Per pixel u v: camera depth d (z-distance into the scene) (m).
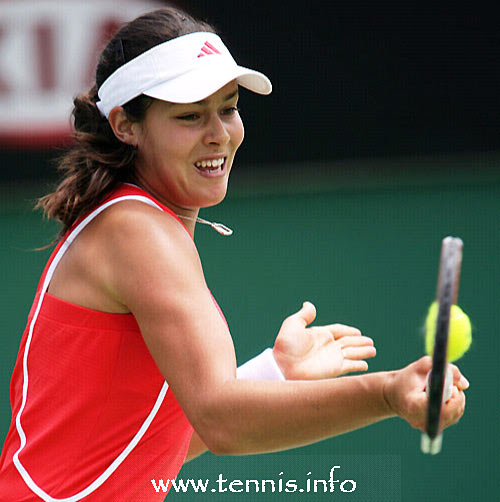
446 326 5.50
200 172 8.12
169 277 7.14
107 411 7.84
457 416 6.12
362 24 32.31
